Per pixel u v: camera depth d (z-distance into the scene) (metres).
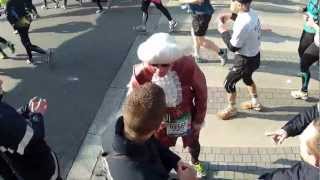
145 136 3.13
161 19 10.95
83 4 12.19
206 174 6.24
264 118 7.36
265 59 9.05
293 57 9.12
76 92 8.36
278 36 9.92
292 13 11.05
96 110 7.86
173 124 5.12
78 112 7.80
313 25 7.32
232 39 6.67
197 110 5.20
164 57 4.56
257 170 6.33
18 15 8.94
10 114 3.93
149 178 3.16
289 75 8.53
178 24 10.59
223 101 7.80
